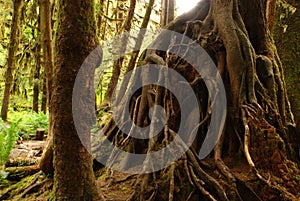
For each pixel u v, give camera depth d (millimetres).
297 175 4297
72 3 3355
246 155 4004
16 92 13297
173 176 4023
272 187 3922
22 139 8352
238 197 3834
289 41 6133
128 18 7598
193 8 5445
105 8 12938
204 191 3807
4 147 5520
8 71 10742
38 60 11352
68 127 3457
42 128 9219
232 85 4609
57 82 3465
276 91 5012
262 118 4402
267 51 5195
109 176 4773
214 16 5066
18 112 12508
